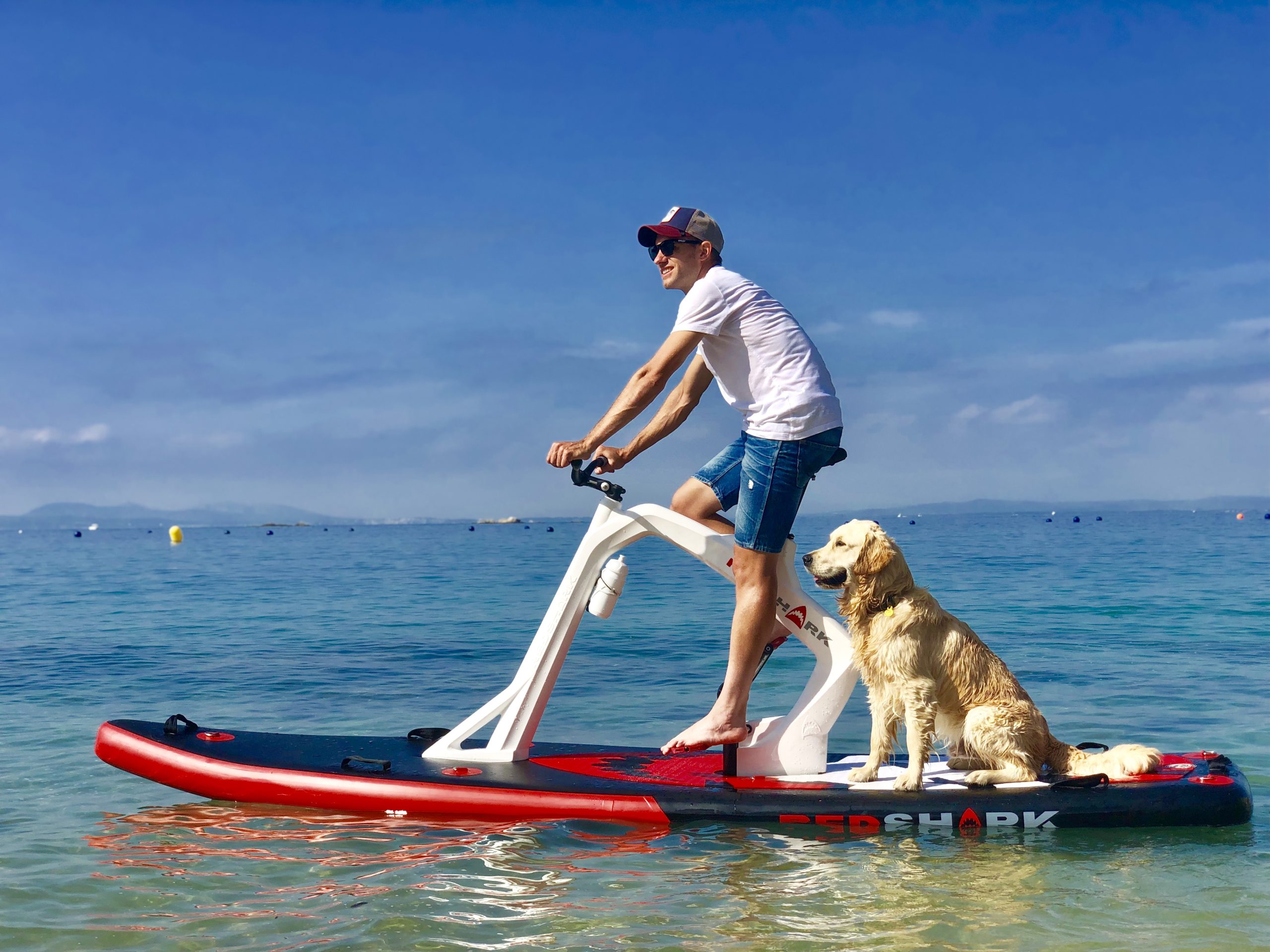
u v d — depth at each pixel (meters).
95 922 3.16
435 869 3.66
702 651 10.12
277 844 3.97
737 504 4.70
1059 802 4.15
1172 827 4.16
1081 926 3.10
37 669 9.15
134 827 4.21
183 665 9.38
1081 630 11.16
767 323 4.29
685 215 4.55
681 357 4.30
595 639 11.12
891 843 3.97
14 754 5.71
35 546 56.22
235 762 4.62
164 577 24.83
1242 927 3.09
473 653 10.21
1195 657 9.11
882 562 4.41
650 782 4.49
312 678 8.63
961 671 4.41
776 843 3.97
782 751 4.62
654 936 3.04
